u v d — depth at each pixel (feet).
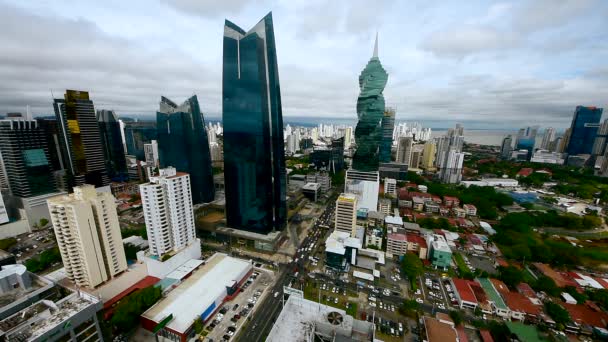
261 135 582.35
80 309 255.70
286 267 549.95
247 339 363.15
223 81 588.91
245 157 606.96
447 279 503.61
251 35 542.16
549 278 468.75
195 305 396.57
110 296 416.05
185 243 533.14
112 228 435.12
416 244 593.42
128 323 356.18
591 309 416.67
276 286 484.74
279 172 640.17
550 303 406.21
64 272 458.91
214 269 492.13
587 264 561.02
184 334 349.00
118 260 449.06
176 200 503.61
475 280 488.02
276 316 408.87
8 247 609.42
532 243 614.75
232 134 607.37
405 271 506.89
